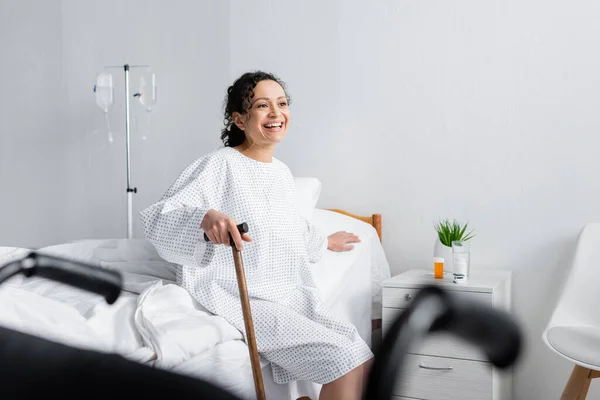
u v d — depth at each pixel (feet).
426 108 8.73
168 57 10.23
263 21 9.61
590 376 6.15
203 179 5.62
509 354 0.55
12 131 11.28
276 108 6.02
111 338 4.13
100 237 10.82
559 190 8.06
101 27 10.64
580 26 7.88
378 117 9.00
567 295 7.04
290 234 5.90
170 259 5.19
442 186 8.69
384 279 8.41
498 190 8.38
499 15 8.28
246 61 9.74
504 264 8.38
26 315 3.36
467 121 8.51
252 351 4.35
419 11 8.71
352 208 9.20
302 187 8.17
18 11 11.17
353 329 5.37
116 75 10.53
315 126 9.37
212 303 5.32
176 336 4.28
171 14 10.18
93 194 10.83
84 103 10.81
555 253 8.10
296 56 9.44
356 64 9.10
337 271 7.02
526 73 8.17
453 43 8.54
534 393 8.23
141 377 0.43
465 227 7.99
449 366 6.75
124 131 10.57
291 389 5.64
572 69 7.93
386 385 0.57
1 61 11.28
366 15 9.01
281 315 5.27
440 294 0.59
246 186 5.80
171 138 10.27
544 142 8.11
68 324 3.57
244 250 5.61
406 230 8.92
